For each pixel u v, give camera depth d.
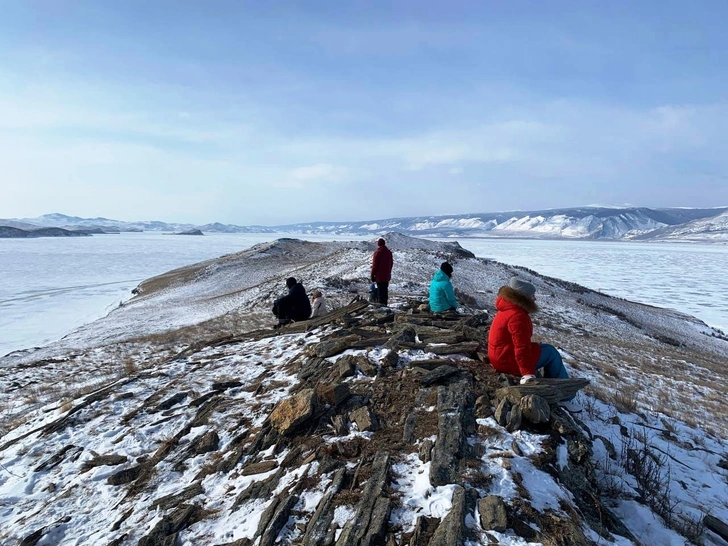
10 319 34.66
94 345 20.94
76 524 4.64
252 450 5.30
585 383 5.50
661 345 25.88
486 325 8.47
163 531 4.16
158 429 6.34
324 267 41.09
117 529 4.42
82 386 12.23
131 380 8.57
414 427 4.88
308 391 5.70
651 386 11.44
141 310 34.41
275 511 4.00
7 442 6.90
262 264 53.72
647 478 4.68
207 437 5.77
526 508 3.62
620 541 3.63
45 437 6.66
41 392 12.31
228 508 4.36
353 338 8.05
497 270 41.62
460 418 4.81
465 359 6.54
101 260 89.69
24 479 5.64
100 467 5.62
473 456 4.26
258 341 10.43
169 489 4.96
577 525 3.52
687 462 5.62
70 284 55.53
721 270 90.25
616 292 58.25
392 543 3.40
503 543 3.27
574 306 32.34
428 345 7.07
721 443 6.66
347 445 4.80
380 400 5.65
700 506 4.63
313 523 3.74
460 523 3.40
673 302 50.75
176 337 19.09
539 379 5.41
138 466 5.54
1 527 4.78
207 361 9.27
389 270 12.94
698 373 17.03
